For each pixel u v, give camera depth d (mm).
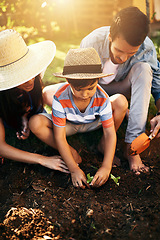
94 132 3029
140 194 2363
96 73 2062
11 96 2398
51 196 2318
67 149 2439
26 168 2701
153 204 2188
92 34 2826
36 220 2082
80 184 2361
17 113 2535
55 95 2395
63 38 5633
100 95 2395
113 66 2730
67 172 2523
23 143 2918
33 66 2312
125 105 2568
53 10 5535
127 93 2984
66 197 2305
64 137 2459
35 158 2514
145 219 2039
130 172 2627
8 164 2777
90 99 2395
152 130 2627
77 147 2936
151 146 2945
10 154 2484
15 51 2254
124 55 2336
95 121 2691
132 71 2676
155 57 2811
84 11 6691
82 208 2180
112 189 2414
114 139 2457
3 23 4676
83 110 2463
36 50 2590
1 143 2484
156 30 5547
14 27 4828
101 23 6730
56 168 2504
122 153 2914
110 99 2607
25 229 2002
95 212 2121
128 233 1936
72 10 6117
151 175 2586
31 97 2588
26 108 2611
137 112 2564
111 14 6645
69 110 2414
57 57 4406
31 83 2365
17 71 2240
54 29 6121
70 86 2213
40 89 2650
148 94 2586
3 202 2377
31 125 2453
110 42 2627
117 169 2678
